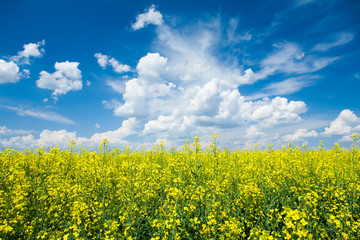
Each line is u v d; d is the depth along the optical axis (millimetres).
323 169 10188
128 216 6020
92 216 6152
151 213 6465
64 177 9227
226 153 13039
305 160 11891
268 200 7707
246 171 10000
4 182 7551
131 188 7160
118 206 6660
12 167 8555
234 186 8680
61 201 6605
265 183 8305
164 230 5234
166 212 5684
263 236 4918
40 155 9250
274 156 12805
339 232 5391
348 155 13039
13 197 6297
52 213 6293
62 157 12359
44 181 8094
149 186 7367
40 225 5926
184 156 10047
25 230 5613
